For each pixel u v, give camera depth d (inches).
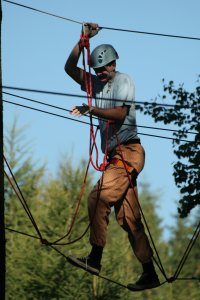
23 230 2696.9
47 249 2598.4
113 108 821.2
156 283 873.5
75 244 2583.7
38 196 2952.8
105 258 2647.6
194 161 1296.8
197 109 1346.0
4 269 828.0
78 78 860.0
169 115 1350.9
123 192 834.8
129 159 837.2
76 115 805.9
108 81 843.4
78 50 850.1
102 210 829.2
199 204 1302.9
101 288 2559.1
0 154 828.0
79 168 2797.7
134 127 842.2
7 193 2832.2
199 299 3873.0
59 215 2640.3
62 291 2519.7
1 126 825.5
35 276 2539.4
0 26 846.5
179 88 1355.8
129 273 2795.3
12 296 2559.1
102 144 852.6
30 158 2878.9
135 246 858.1
